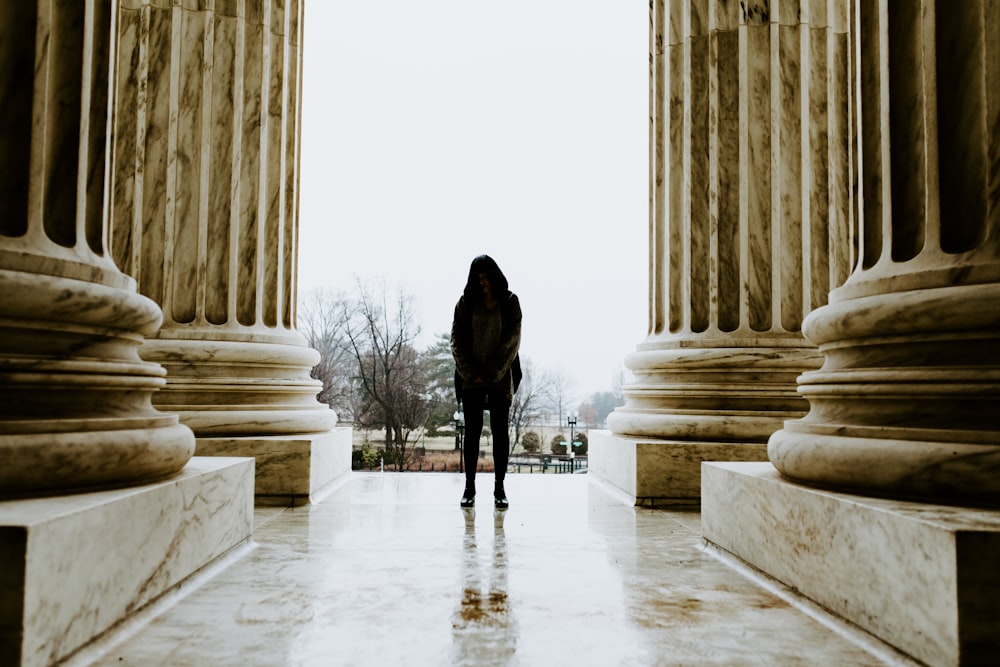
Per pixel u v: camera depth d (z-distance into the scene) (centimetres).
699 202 1092
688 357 1041
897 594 384
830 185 1055
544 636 418
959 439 451
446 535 733
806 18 1069
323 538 711
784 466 552
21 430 424
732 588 531
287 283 1169
